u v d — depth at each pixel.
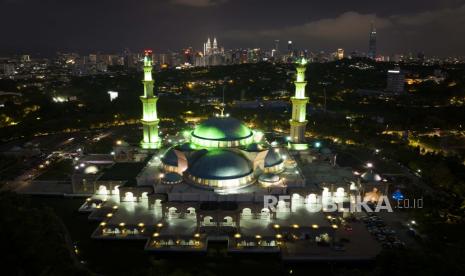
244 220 149.62
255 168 175.12
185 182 167.88
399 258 111.06
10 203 123.56
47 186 188.00
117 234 141.75
